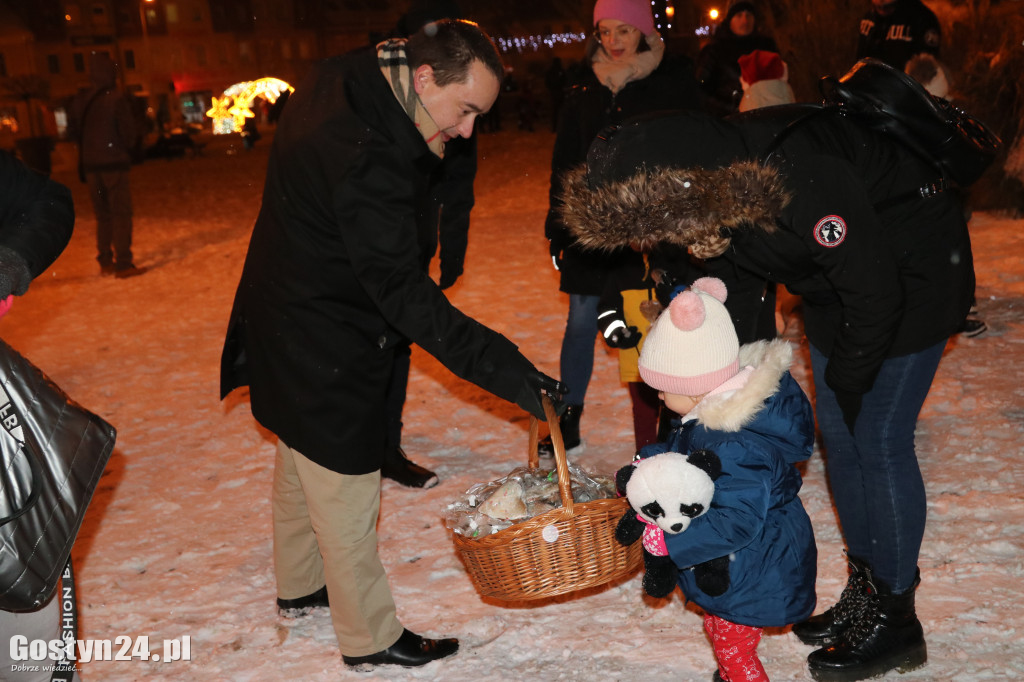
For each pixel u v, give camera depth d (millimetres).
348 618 2766
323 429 2578
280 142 2537
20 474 2021
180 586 3398
